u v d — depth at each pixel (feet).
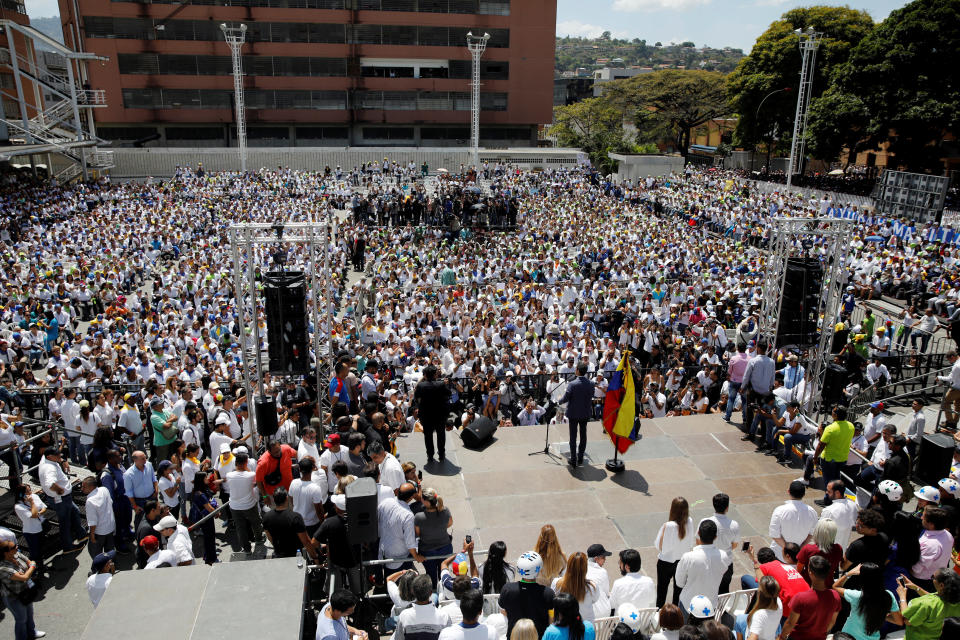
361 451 26.53
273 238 31.65
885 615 18.71
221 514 31.94
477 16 202.08
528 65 208.03
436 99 206.90
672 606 16.66
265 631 15.57
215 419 35.19
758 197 130.52
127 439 38.83
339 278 77.71
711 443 35.17
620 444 31.30
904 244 91.30
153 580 17.26
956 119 123.95
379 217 124.88
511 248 98.17
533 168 195.11
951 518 21.35
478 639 15.97
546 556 19.75
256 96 195.62
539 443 34.99
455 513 28.19
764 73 175.42
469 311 68.28
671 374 48.57
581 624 16.15
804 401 37.01
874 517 20.04
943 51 126.62
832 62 165.37
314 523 25.05
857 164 195.00
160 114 189.78
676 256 89.97
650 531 27.17
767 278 39.22
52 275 76.18
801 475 31.81
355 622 22.07
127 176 178.09
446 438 35.42
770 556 19.77
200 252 89.04
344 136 208.74
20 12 175.83
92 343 54.95
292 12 192.13
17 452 35.09
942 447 26.71
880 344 56.80
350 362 34.45
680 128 264.31
